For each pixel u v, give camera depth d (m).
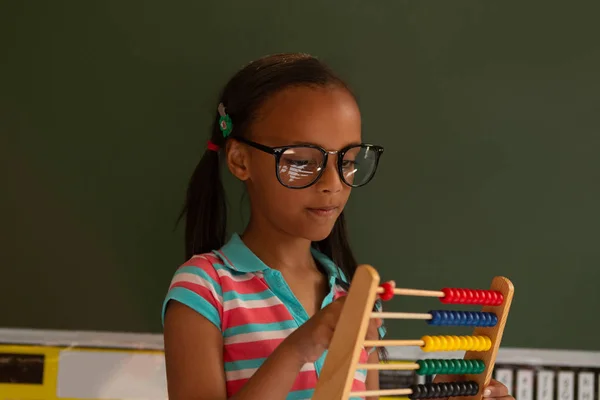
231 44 1.57
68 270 1.55
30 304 1.54
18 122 1.55
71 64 1.55
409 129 1.59
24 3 1.55
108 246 1.55
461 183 1.60
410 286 1.59
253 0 1.57
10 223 1.55
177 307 1.08
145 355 1.54
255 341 1.08
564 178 1.61
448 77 1.60
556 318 1.61
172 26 1.56
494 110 1.60
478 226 1.60
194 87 1.56
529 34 1.61
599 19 1.61
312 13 1.58
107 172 1.55
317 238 1.09
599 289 1.61
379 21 1.59
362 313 0.87
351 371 0.87
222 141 1.22
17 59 1.55
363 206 1.58
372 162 1.14
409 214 1.59
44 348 1.53
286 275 1.17
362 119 1.58
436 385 1.05
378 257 1.59
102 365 1.54
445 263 1.59
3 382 1.53
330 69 1.15
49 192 1.55
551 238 1.61
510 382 1.59
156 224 1.55
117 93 1.55
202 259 1.13
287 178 1.07
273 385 0.91
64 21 1.55
